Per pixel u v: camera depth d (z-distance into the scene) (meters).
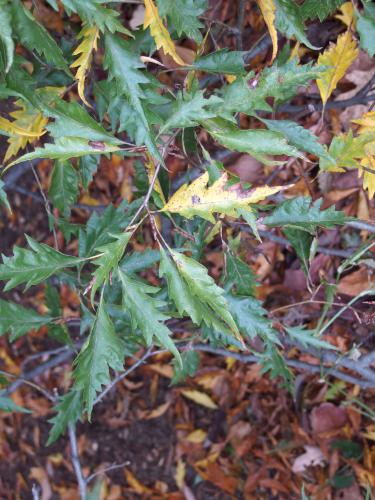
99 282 0.31
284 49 0.42
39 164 1.05
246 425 0.95
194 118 0.33
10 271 0.33
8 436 1.11
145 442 1.03
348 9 0.47
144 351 0.95
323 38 0.66
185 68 0.37
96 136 0.33
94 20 0.30
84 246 0.44
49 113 0.33
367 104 0.66
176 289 0.33
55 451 1.08
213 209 0.31
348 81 0.73
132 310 0.33
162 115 0.40
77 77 0.33
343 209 0.79
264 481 0.91
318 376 0.84
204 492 0.98
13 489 1.09
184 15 0.32
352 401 0.76
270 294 0.84
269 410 0.93
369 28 0.39
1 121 0.35
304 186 0.79
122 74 0.32
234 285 0.49
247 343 0.61
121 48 0.32
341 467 0.86
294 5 0.35
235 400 0.96
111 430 1.05
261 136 0.33
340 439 0.85
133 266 0.44
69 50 0.45
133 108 0.35
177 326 0.54
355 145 0.39
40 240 1.07
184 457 1.00
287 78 0.34
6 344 1.09
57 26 0.84
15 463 1.10
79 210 1.03
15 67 0.33
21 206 1.08
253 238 0.58
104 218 0.44
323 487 0.86
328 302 0.49
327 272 0.77
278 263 0.85
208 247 0.88
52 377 1.07
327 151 0.39
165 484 1.01
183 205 0.32
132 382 1.04
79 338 0.57
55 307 0.48
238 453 0.94
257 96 0.34
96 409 1.06
